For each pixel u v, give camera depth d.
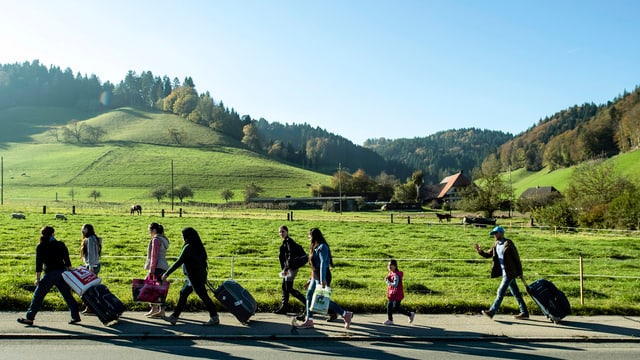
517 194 147.62
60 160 151.62
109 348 9.54
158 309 11.81
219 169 154.62
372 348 9.88
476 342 10.41
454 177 142.88
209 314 12.05
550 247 30.94
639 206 44.69
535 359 9.34
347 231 40.91
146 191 125.50
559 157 178.00
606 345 10.30
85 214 49.62
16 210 52.72
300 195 136.62
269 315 12.15
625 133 147.88
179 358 9.02
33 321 10.89
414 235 38.06
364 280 18.31
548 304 11.73
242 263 22.66
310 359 9.12
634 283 18.67
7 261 20.86
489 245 31.56
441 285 17.64
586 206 57.69
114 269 19.73
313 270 11.48
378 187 137.88
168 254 25.20
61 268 10.92
